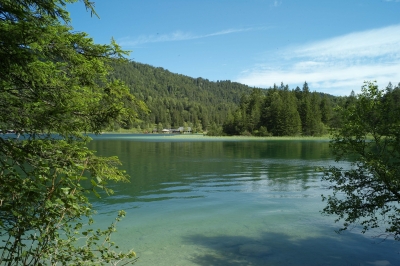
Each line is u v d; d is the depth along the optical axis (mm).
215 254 8172
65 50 4273
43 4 3883
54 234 3635
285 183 18984
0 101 3805
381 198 6254
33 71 3553
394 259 7762
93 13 4309
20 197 3418
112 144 64000
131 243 8930
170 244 8875
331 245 8766
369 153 6492
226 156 37312
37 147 4023
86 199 3748
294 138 101125
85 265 3781
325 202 14008
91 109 4543
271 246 8742
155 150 46938
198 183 18891
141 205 13359
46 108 3934
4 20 3479
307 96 129750
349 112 6660
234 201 14242
